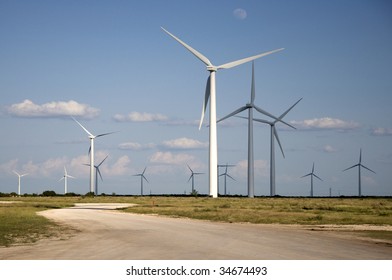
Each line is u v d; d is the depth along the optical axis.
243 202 171.12
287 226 66.94
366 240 47.25
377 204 150.00
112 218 83.50
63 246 42.12
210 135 199.75
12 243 44.91
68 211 109.06
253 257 34.22
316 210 108.31
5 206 133.88
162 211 107.69
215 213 96.81
